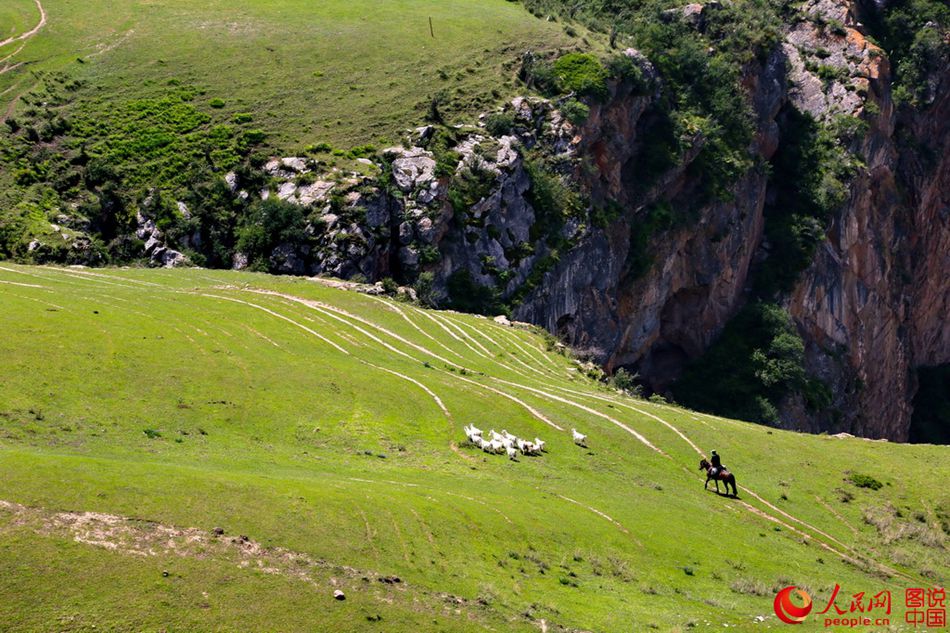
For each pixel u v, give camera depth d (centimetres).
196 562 2756
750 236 12681
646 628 3088
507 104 10756
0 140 9494
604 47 12300
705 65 12656
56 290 6006
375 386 5331
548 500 4206
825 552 4525
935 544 4856
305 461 4078
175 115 10450
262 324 6162
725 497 5006
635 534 4034
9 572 2527
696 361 12056
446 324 7500
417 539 3278
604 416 5781
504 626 2864
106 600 2520
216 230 9100
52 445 3597
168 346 5150
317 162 9469
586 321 10400
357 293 7638
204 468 3578
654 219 11456
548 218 10131
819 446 6012
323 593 2764
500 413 5425
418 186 9344
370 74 11512
